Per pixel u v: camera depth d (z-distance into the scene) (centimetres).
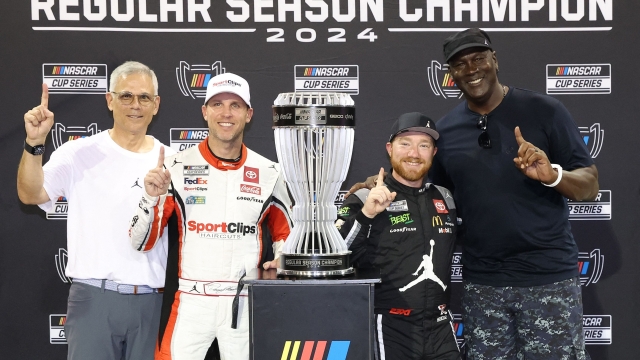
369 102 280
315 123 165
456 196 236
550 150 226
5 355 280
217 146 215
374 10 278
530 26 278
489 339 229
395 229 218
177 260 215
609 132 280
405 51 279
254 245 213
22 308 280
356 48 279
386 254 217
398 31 279
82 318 229
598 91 279
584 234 284
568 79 279
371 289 155
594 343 284
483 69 219
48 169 229
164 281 233
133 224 206
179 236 214
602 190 281
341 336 156
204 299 207
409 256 216
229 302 207
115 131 239
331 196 177
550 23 278
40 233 280
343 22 279
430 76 279
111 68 277
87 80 278
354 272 172
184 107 279
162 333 210
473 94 222
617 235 282
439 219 221
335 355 156
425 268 215
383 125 281
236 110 212
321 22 278
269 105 280
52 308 281
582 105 280
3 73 275
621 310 283
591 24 278
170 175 198
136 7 276
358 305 156
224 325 206
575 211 283
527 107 226
